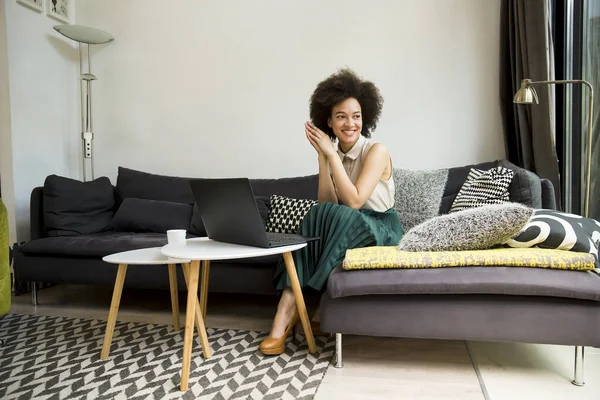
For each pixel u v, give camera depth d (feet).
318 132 6.21
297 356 5.44
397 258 4.83
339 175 5.99
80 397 4.37
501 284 4.43
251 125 10.75
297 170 10.52
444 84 9.66
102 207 9.68
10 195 9.87
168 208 9.43
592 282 4.34
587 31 8.00
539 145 7.88
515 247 5.19
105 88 11.58
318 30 10.30
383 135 10.01
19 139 10.00
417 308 4.76
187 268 6.09
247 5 10.69
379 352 5.57
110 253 7.73
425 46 9.74
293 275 5.39
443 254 4.84
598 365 5.07
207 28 10.94
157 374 4.92
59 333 6.53
